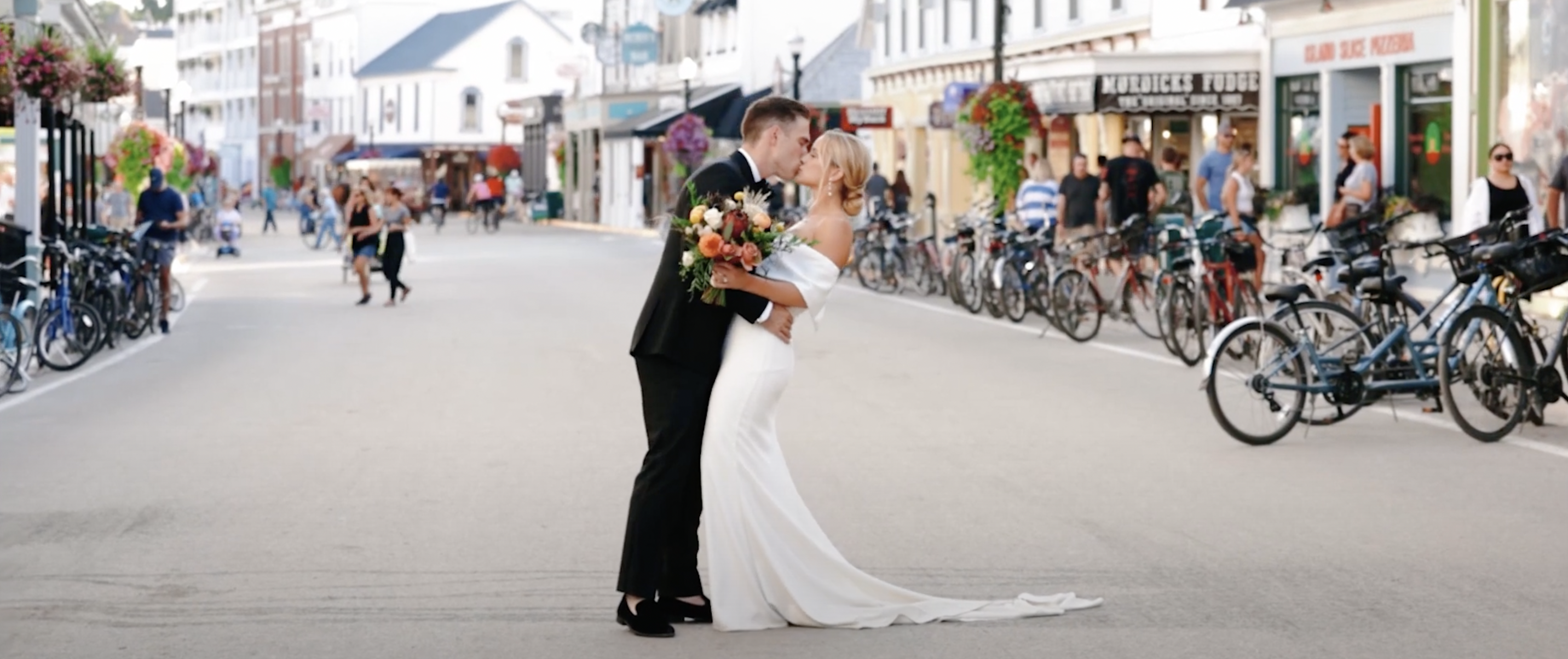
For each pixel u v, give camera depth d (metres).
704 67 66.25
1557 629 6.99
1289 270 15.98
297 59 121.38
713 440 7.03
